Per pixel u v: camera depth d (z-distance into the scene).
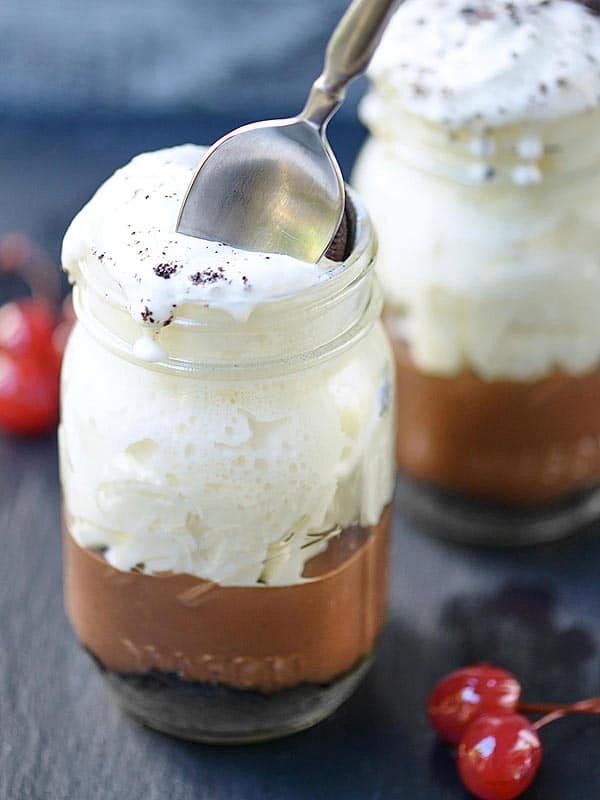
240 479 0.47
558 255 0.54
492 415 0.56
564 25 0.54
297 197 0.47
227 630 0.49
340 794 0.51
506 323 0.55
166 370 0.46
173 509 0.47
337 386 0.48
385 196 0.56
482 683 0.51
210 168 0.46
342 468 0.48
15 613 0.56
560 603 0.57
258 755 0.52
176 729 0.52
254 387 0.47
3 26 0.78
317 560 0.49
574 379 0.56
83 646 0.52
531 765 0.50
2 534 0.58
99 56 0.78
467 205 0.54
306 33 0.78
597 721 0.52
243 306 0.45
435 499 0.59
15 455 0.61
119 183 0.48
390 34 0.55
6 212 0.69
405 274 0.55
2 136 0.73
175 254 0.46
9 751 0.52
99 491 0.48
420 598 0.57
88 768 0.51
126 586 0.49
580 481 0.58
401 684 0.54
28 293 0.66
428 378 0.56
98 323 0.47
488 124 0.52
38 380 0.62
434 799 0.50
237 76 0.78
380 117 0.55
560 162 0.53
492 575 0.58
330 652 0.50
